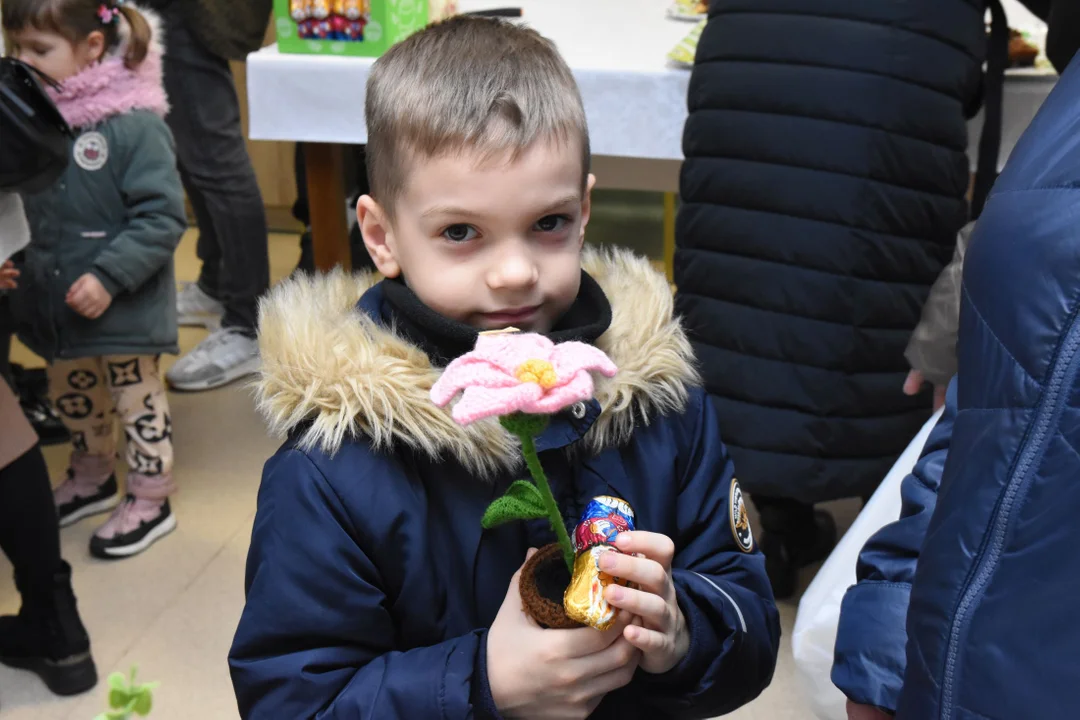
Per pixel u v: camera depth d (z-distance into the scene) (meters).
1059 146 0.64
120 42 1.88
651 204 4.20
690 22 2.38
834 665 0.86
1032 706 0.57
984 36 1.54
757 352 1.65
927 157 1.52
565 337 0.77
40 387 2.50
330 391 0.78
